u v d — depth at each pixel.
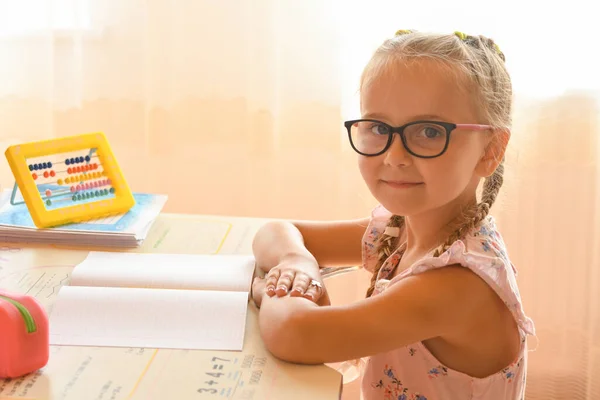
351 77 1.95
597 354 2.05
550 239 2.00
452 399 1.03
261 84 1.97
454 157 0.98
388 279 1.18
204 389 0.86
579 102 1.92
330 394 0.86
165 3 1.95
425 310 0.93
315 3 1.94
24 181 1.30
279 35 1.96
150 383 0.87
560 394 2.09
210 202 2.10
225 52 1.99
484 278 0.97
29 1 1.97
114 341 0.96
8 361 0.86
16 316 0.86
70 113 2.04
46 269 1.17
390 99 0.98
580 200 1.98
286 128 2.04
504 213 1.97
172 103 2.03
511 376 1.03
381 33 1.92
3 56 2.01
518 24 1.89
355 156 2.00
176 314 1.01
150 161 2.07
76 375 0.88
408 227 1.15
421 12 1.90
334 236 1.30
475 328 0.97
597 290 2.03
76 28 1.98
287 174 2.06
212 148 2.06
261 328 0.98
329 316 0.94
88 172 1.43
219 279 1.12
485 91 1.01
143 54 2.00
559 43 1.89
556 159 1.95
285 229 1.24
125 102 2.03
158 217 1.41
